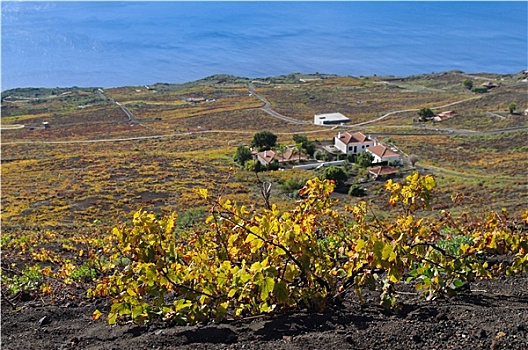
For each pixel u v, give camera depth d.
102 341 5.82
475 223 11.49
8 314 7.19
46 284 8.95
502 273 7.54
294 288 5.95
